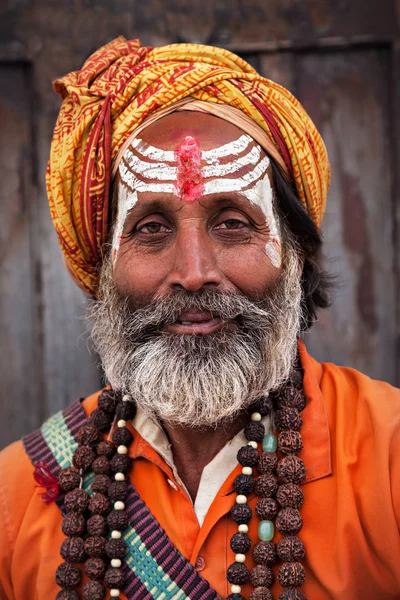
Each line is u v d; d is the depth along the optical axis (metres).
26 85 2.59
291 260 1.63
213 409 1.48
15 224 2.59
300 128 1.61
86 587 1.48
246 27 2.52
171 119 1.54
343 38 2.50
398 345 2.53
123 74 1.59
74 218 1.65
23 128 2.59
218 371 1.49
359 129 2.54
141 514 1.51
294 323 1.60
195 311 1.52
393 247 2.54
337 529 1.42
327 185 1.76
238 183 1.52
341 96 2.54
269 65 2.52
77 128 1.59
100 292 1.69
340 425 1.52
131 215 1.55
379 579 1.40
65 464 1.64
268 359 1.55
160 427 1.57
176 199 1.50
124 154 1.57
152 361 1.52
